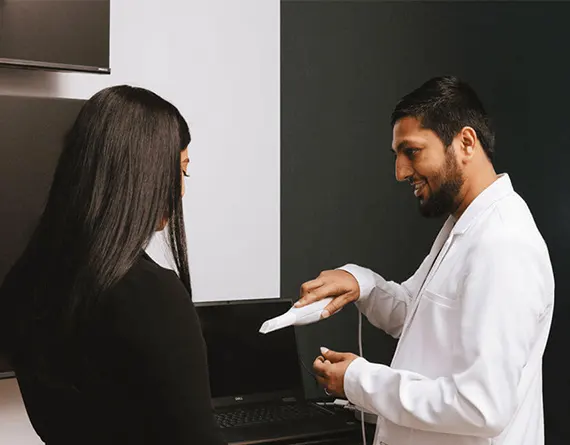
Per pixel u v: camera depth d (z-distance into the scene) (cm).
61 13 193
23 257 108
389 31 277
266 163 232
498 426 127
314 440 196
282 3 259
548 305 139
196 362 99
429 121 144
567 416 304
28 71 198
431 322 143
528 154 303
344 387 146
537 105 304
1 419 199
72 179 104
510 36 300
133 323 96
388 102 277
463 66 292
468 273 136
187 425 97
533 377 142
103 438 99
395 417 138
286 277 262
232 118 226
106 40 198
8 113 188
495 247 134
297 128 262
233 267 228
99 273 98
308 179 264
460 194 148
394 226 280
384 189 278
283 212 261
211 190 224
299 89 262
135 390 96
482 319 129
